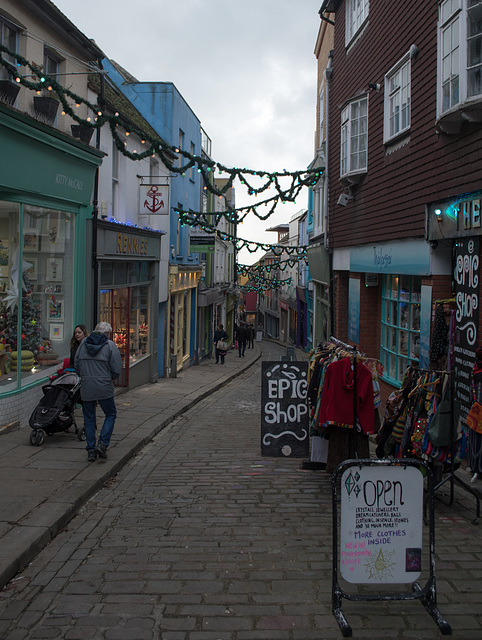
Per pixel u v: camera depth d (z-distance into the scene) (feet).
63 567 14.47
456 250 25.25
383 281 39.70
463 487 20.38
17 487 19.79
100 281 38.55
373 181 38.09
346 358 20.42
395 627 11.75
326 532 16.79
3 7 26.66
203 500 19.89
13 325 28.07
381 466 12.34
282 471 23.75
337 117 48.44
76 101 28.53
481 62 21.53
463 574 13.98
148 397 44.27
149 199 48.24
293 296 126.52
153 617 12.01
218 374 68.95
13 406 27.58
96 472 21.88
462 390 23.90
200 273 81.76
